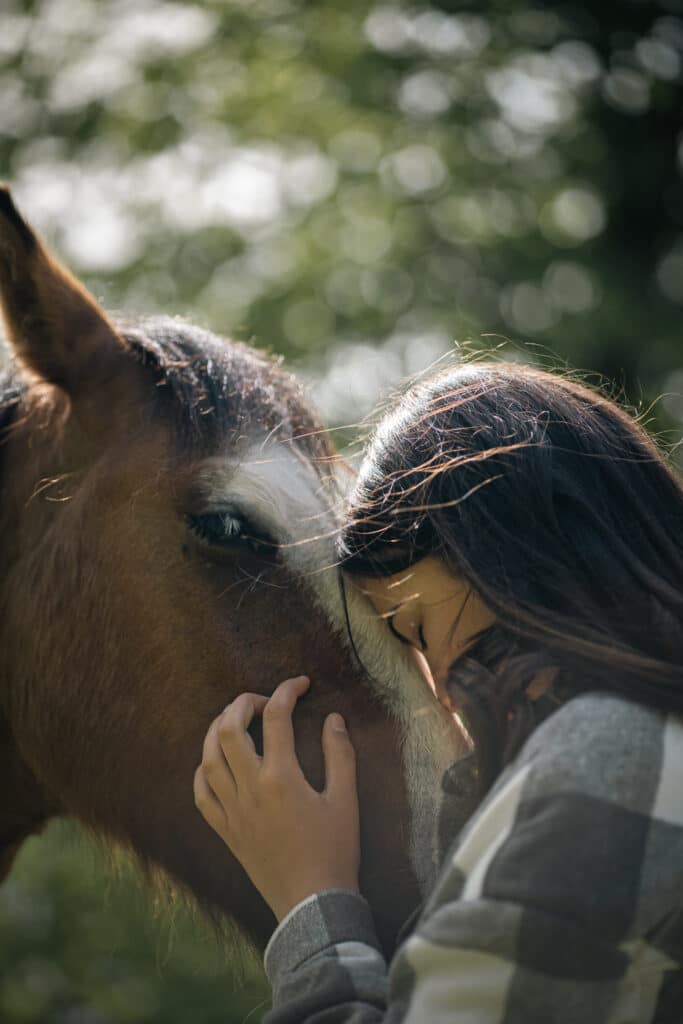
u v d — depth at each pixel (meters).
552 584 1.21
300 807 1.41
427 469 1.29
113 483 1.83
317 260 6.13
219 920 1.87
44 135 5.81
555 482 1.26
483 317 5.76
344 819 1.43
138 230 5.96
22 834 2.27
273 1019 1.20
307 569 1.67
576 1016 1.01
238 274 6.09
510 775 1.13
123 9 5.82
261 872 1.40
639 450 1.37
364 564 1.38
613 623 1.20
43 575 1.92
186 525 1.75
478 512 1.25
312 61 5.85
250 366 1.91
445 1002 1.03
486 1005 1.01
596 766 1.07
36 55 5.78
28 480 2.00
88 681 1.85
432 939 1.05
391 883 1.50
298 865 1.38
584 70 5.59
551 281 5.75
